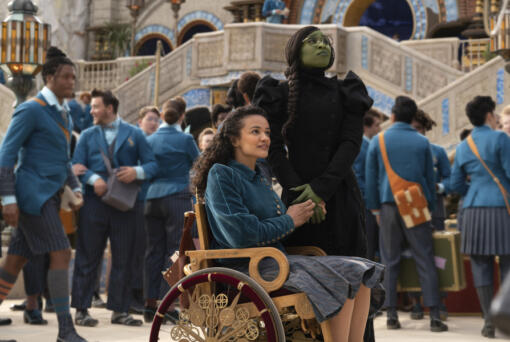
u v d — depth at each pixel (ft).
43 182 14.71
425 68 47.03
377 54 48.52
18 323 18.45
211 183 9.35
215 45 51.65
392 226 18.60
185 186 19.57
